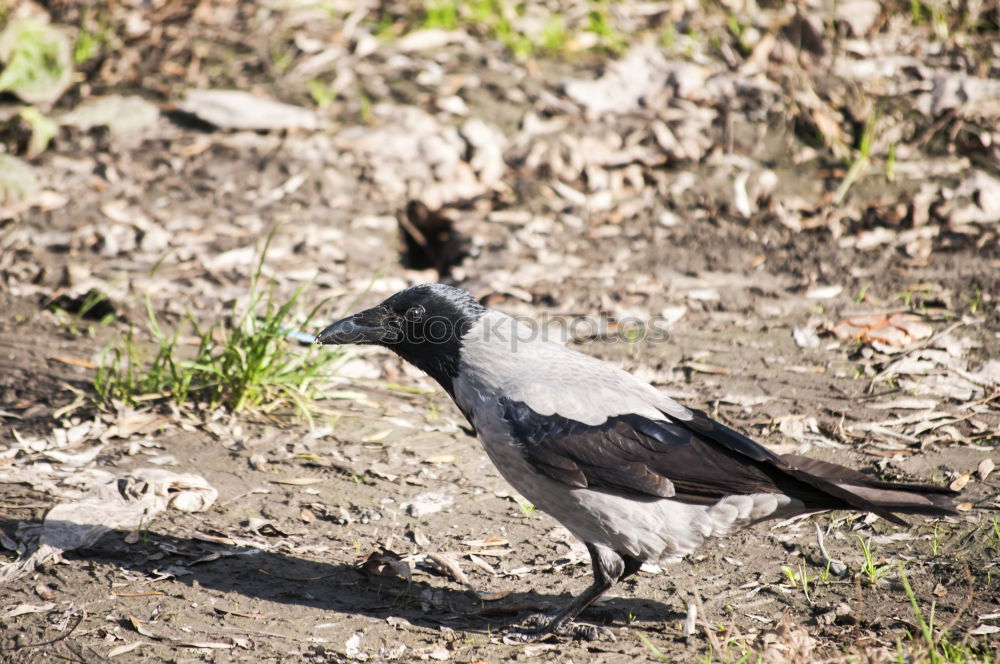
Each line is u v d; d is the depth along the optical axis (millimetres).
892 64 15914
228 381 9797
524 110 15641
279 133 15234
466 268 13219
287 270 12828
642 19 17719
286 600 7176
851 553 7770
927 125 14953
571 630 6938
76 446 9062
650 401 7230
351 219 13984
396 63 16469
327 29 17297
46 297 12133
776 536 8086
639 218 14188
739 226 13938
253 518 8156
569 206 14422
